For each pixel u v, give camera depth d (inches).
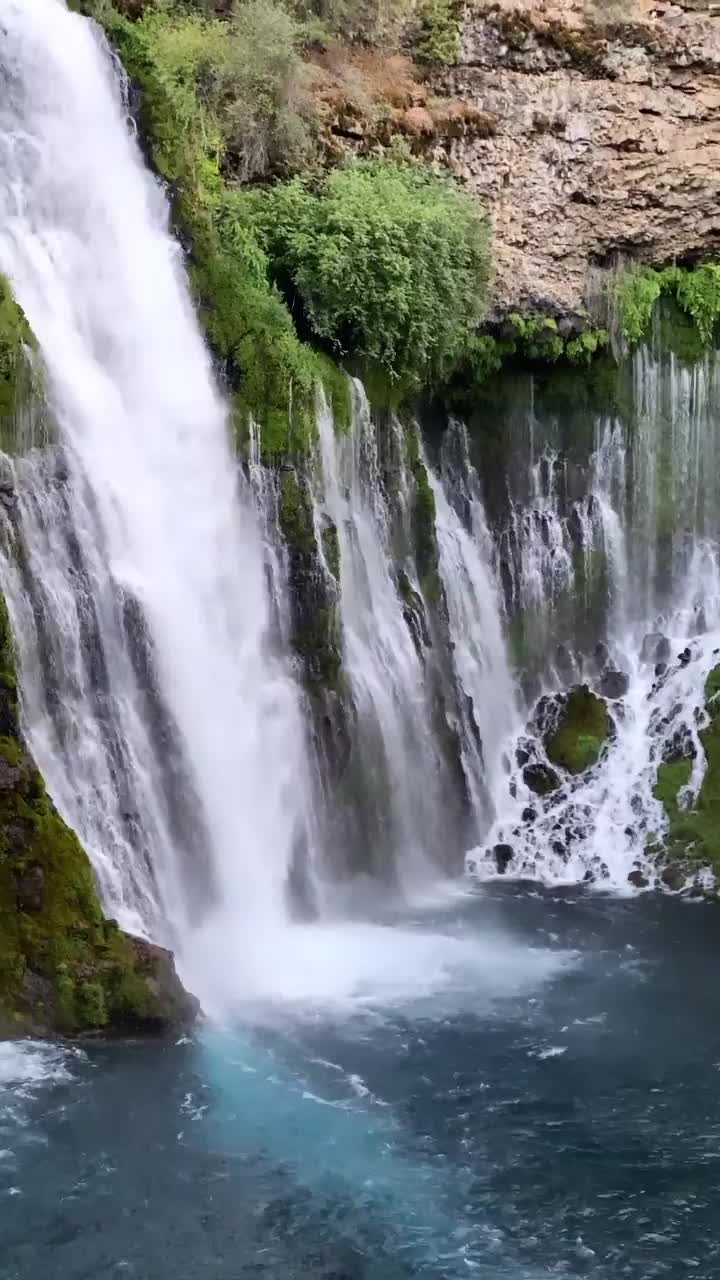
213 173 801.6
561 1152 504.4
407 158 888.3
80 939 557.9
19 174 701.9
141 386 709.9
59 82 731.4
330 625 746.8
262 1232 455.2
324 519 756.6
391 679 795.4
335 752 745.0
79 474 644.7
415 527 846.5
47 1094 515.8
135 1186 472.1
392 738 785.6
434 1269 442.6
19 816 556.7
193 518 703.1
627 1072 560.7
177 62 802.8
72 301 696.4
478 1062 564.4
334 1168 487.2
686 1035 593.3
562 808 852.0
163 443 704.4
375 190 841.5
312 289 810.8
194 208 773.9
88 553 636.1
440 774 816.3
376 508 827.4
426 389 884.6
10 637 573.9
